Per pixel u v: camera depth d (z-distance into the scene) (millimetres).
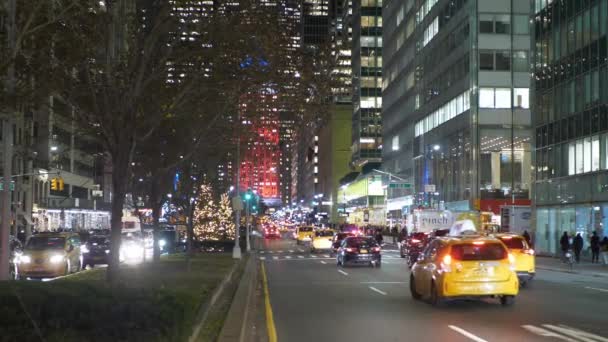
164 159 24656
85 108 15852
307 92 16828
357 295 22750
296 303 20375
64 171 81125
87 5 13305
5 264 17547
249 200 58000
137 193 32500
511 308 18734
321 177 190000
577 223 46469
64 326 9148
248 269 33500
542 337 13727
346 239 39438
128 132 15484
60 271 29891
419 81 87062
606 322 15898
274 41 15820
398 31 101000
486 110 66812
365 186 121812
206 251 56031
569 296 22156
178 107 16609
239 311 15781
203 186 48062
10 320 8883
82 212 90562
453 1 73438
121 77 15062
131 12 15234
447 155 74688
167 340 9445
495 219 64875
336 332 14594
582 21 45469
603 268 36594
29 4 11539
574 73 46594
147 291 12492
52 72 12883
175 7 14797
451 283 18391
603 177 42562
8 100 11133
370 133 138500
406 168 94000
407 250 40000
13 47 11141
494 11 67500
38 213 73812
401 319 16609
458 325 15484
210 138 21484
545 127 51250
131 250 40906
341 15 172125
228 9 15414
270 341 13469
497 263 18578
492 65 67250
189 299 12633
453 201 72312
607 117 42125
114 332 9125
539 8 52281
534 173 52844
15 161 39031
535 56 52906
